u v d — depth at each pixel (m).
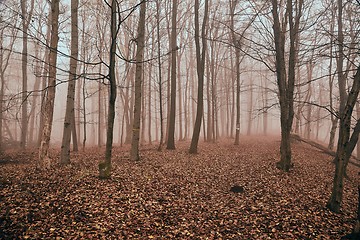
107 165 9.88
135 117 13.73
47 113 10.88
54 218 6.67
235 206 8.57
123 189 9.04
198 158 15.26
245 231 6.90
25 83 19.11
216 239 6.44
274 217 7.73
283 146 12.85
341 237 6.51
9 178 9.23
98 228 6.45
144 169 11.93
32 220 6.45
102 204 7.70
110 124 9.70
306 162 14.92
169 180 10.71
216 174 12.10
